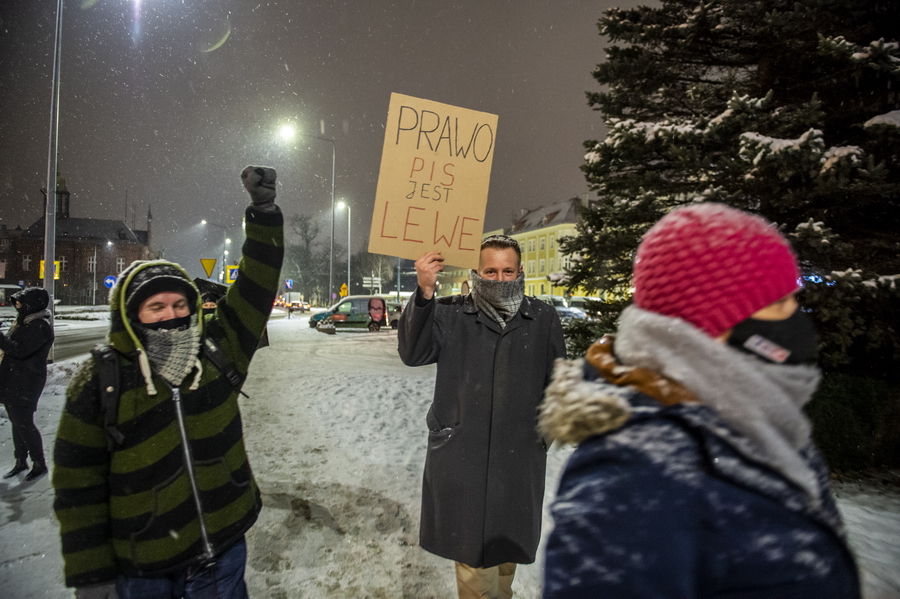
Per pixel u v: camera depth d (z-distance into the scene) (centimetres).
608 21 741
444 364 257
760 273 83
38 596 300
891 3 577
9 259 10250
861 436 505
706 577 76
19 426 470
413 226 267
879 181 498
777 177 534
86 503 179
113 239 10938
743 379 80
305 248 7469
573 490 83
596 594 74
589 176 695
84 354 1550
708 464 77
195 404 191
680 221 90
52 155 1200
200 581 193
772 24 571
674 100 750
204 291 231
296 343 1873
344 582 320
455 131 271
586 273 702
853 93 621
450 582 322
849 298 487
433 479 249
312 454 556
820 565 77
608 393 86
